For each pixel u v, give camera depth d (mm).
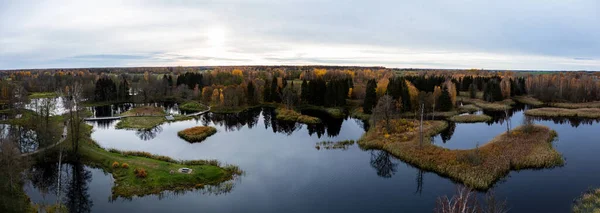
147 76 166375
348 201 37625
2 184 31531
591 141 61906
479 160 45125
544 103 115938
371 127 71875
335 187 41750
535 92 127812
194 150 58375
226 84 148500
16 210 31344
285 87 118875
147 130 76000
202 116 98375
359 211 35094
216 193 39094
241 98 116188
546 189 39312
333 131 76062
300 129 79000
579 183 41062
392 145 56688
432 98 91875
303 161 52250
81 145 53219
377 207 36031
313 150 58844
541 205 35219
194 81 149625
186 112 104062
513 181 41812
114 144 61812
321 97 114062
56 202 36250
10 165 33094
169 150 58125
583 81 122000
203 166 46156
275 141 66125
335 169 48438
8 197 31828
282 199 38031
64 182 42156
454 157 47406
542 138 58812
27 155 47062
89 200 36906
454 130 73312
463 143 61906
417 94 95938
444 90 95938
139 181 40844
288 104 103312
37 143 52062
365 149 58781
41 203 36125
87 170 46250
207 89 122375
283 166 49688
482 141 63219
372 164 50594
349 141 63438
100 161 48094
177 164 46844
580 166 47438
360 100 113375
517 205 35219
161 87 133500
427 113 89500
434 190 40281
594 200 34969
